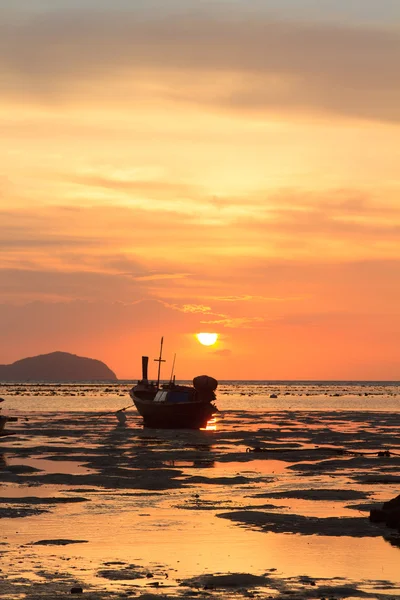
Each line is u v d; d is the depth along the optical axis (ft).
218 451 167.53
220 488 112.98
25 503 98.78
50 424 257.14
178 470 132.98
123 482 117.91
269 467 139.44
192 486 114.73
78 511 93.66
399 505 88.74
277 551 74.02
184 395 252.83
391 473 131.54
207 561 70.08
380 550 74.54
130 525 85.46
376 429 243.40
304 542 77.71
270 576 65.31
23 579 63.46
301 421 288.51
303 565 69.05
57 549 74.13
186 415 240.94
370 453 164.86
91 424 259.60
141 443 187.52
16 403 447.42
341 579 64.54
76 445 179.83
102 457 152.35
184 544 76.54
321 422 282.36
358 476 126.93
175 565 68.59
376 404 489.67
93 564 68.69
